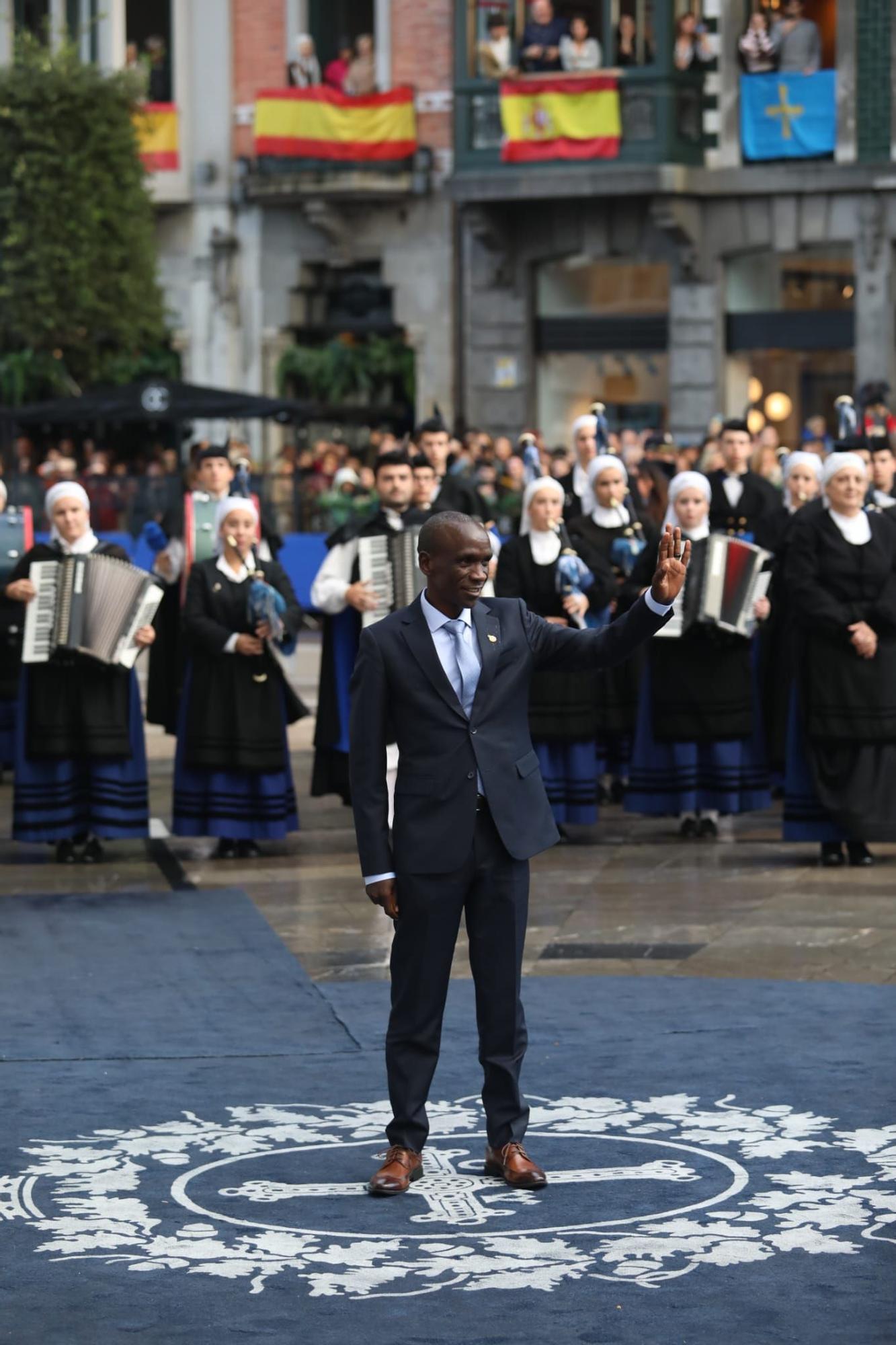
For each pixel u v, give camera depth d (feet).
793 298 230.07
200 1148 58.23
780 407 231.71
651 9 229.86
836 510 99.50
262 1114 61.46
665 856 104.68
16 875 101.60
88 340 247.09
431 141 248.11
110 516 201.16
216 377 261.03
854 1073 64.90
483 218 240.12
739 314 233.14
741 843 108.99
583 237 237.45
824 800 98.89
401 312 250.78
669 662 108.17
